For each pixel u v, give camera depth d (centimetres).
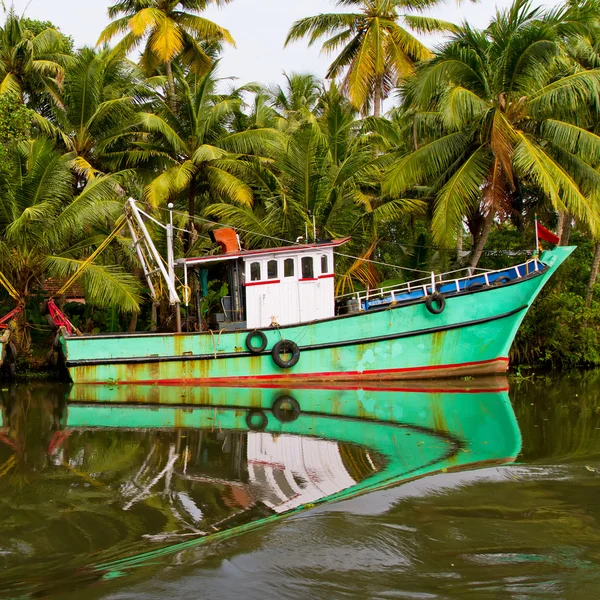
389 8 2598
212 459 891
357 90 2497
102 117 2236
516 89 1798
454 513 593
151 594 446
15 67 2273
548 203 2236
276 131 2194
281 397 1441
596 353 2186
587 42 2039
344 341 1650
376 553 502
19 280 1912
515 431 1039
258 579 461
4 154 1650
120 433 1077
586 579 455
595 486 677
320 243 1705
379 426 1102
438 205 1831
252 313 1680
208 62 2719
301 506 672
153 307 2284
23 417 1248
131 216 1773
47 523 640
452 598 427
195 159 2100
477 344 1678
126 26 2609
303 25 2641
